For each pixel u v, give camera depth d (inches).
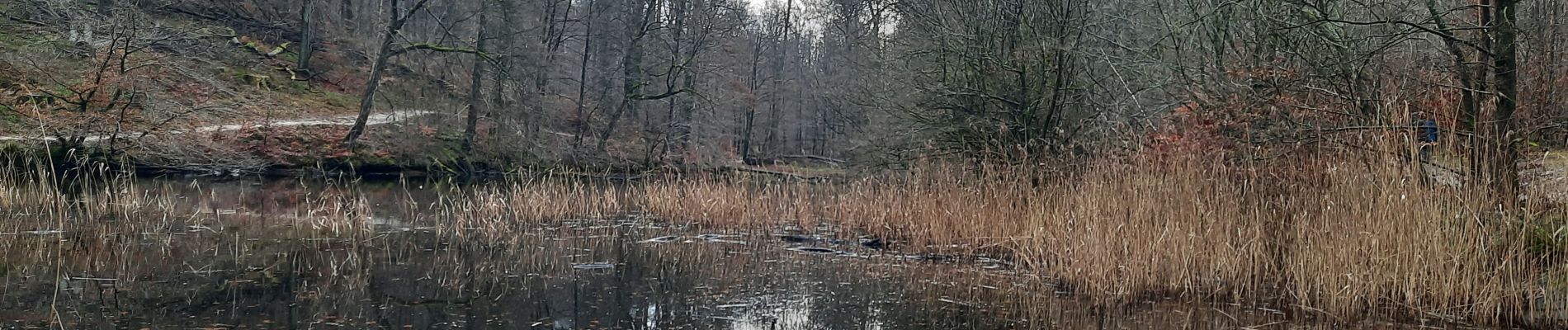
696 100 1266.0
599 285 382.3
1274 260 360.8
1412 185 311.0
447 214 609.3
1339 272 319.6
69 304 319.9
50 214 555.5
